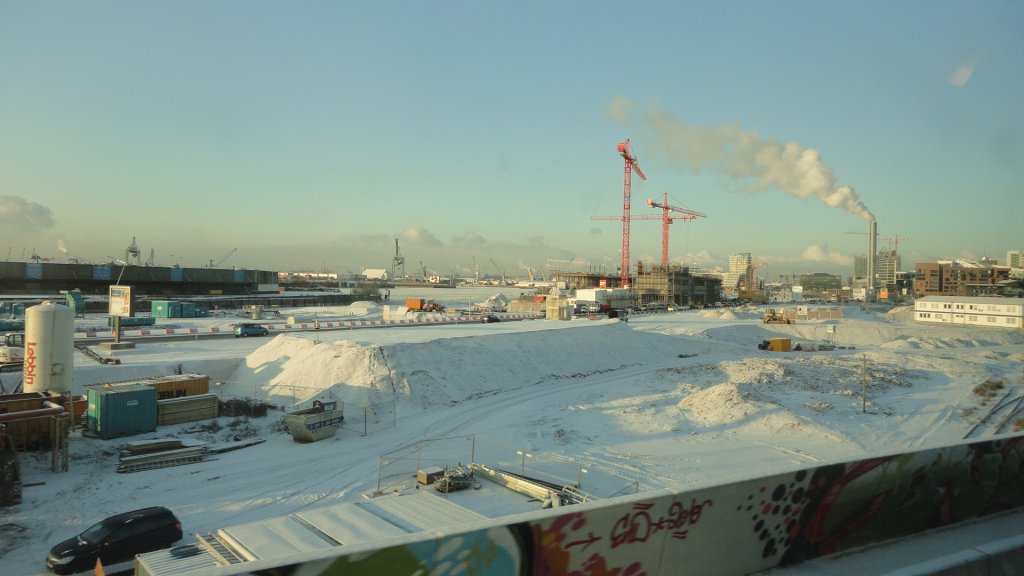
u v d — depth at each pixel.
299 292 179.88
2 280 113.25
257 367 45.72
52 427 26.34
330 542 14.34
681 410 38.09
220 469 26.67
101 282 123.88
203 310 102.56
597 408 39.28
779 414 35.00
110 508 21.89
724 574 6.28
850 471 6.88
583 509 5.50
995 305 103.25
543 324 72.06
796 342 84.50
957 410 38.75
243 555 13.41
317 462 27.84
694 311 131.75
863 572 6.44
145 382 34.84
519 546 5.23
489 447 30.38
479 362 47.78
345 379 40.53
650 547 5.84
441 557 4.92
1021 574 7.00
